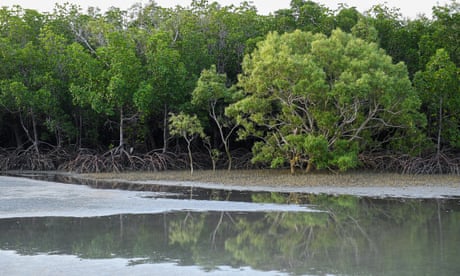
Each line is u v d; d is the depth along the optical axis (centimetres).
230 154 4722
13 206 2281
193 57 4612
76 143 4931
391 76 3597
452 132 4206
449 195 2714
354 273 1298
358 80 3359
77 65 4341
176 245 1593
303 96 3509
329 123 3584
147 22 5141
